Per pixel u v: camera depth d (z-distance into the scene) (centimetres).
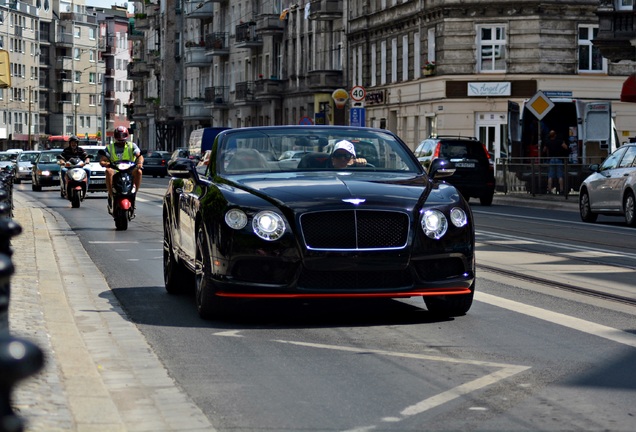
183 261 1191
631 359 840
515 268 1611
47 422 574
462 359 839
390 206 1018
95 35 19175
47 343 834
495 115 6028
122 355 855
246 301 1202
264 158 1168
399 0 6712
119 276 1491
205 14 11044
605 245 2108
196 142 5625
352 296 1007
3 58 2298
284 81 8806
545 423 629
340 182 1071
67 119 18662
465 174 3950
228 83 10475
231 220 1015
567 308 1148
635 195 2738
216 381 756
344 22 7725
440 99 6116
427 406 675
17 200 4188
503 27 5997
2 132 16600
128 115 15212
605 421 633
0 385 262
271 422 632
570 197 3928
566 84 5978
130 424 622
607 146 4862
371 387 734
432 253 1021
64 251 1883
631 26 4756
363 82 7400
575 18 5988
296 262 1003
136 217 3005
